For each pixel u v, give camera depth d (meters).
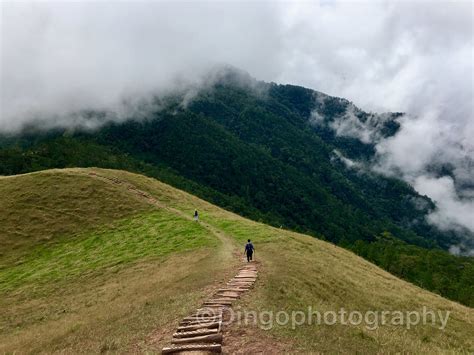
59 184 68.19
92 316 26.06
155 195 71.19
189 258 41.16
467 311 39.31
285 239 49.91
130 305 25.98
